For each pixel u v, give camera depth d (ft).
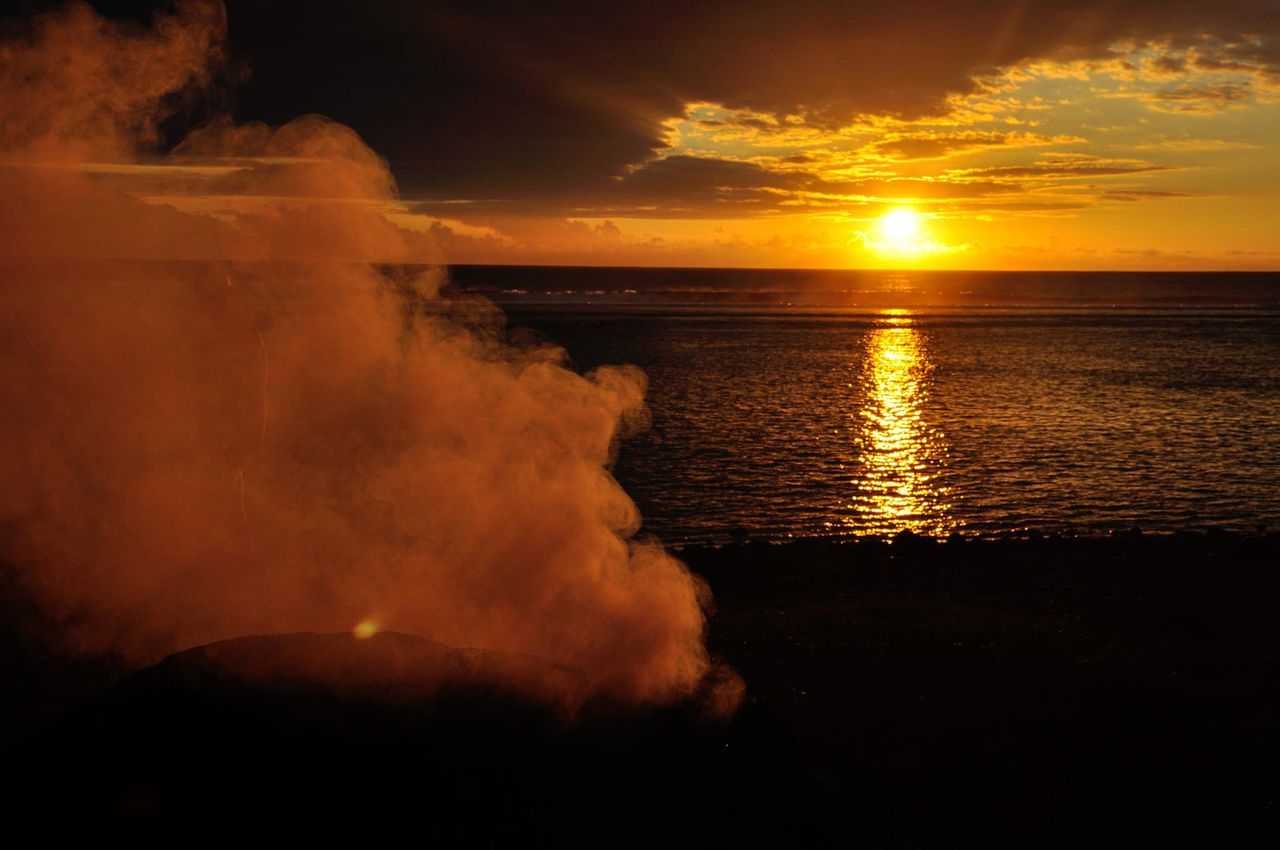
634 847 10.05
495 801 9.98
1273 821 15.93
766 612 27.91
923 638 25.50
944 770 17.71
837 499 53.16
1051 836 15.48
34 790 9.51
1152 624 27.02
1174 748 18.72
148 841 9.07
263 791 9.57
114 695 10.55
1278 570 33.24
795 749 12.77
